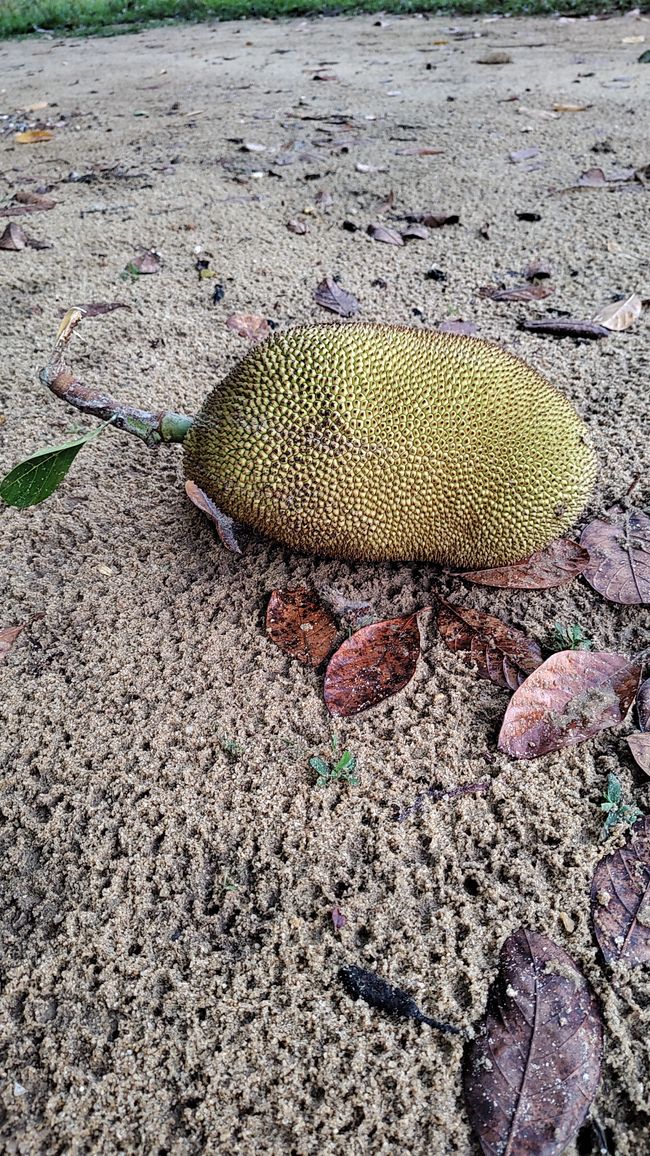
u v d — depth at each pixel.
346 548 0.70
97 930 0.52
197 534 0.80
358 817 0.57
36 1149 0.44
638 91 2.11
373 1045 0.46
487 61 2.52
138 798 0.59
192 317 1.17
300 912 0.52
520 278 1.25
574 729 0.60
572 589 0.74
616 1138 0.43
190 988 0.49
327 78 2.46
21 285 1.26
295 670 0.67
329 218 1.47
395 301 1.20
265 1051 0.46
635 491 0.82
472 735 0.62
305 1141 0.43
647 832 0.55
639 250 1.31
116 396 0.98
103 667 0.68
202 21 3.81
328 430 0.63
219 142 1.89
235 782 0.60
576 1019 0.47
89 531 0.81
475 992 0.48
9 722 0.64
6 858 0.56
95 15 4.00
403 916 0.52
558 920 0.51
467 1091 0.45
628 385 0.99
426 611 0.71
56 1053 0.47
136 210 1.52
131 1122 0.44
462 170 1.65
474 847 0.56
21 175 1.75
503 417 0.66
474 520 0.67
